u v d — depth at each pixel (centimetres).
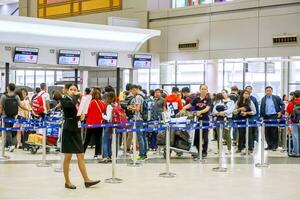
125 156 1309
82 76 2073
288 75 2155
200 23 2227
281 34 1970
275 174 1051
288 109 1406
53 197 791
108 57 1953
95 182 884
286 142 1495
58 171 1052
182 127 1172
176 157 1330
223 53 2148
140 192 840
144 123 1204
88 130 1254
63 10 2772
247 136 1349
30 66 1955
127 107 1337
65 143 859
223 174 1044
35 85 2805
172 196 809
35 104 1463
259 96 2177
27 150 1458
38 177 979
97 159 1269
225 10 2144
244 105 1420
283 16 1967
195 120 1245
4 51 1714
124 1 2483
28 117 1516
